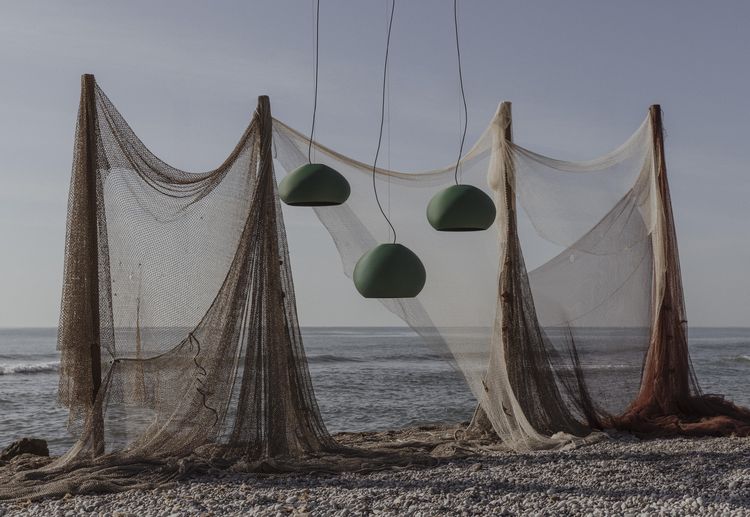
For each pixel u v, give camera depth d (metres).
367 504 6.53
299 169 7.42
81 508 6.56
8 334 131.62
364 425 18.23
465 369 9.78
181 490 7.20
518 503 6.52
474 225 7.33
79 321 8.19
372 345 70.00
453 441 9.95
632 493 6.85
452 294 9.68
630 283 10.94
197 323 8.54
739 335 125.25
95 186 8.30
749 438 9.99
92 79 8.35
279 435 8.45
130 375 8.26
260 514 6.13
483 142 10.30
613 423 10.77
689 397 11.17
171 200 8.60
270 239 8.75
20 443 10.12
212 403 8.45
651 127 11.23
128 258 8.40
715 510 6.06
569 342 10.66
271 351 8.58
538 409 10.02
